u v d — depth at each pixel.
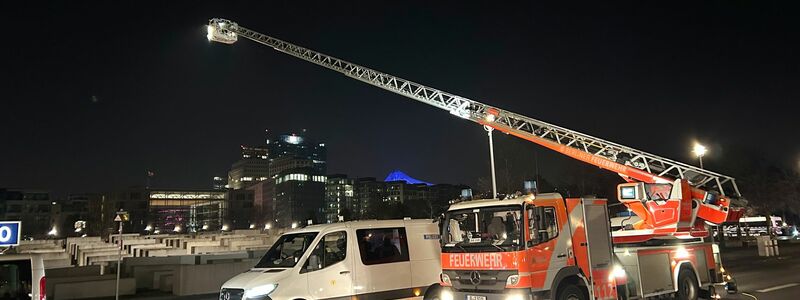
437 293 13.35
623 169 17.84
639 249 13.49
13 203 156.00
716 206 15.84
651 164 17.75
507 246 10.79
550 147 20.41
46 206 161.88
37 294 9.27
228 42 34.31
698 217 15.90
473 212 11.62
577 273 11.52
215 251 40.12
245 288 11.17
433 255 13.70
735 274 23.14
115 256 38.34
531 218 10.97
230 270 21.80
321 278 11.73
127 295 21.02
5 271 9.17
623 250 13.59
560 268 11.23
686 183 15.74
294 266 11.62
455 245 11.72
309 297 11.47
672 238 15.65
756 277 21.64
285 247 12.86
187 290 20.78
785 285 18.80
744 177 44.69
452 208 12.06
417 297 13.06
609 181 47.72
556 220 11.48
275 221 191.50
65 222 157.75
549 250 11.10
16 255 9.40
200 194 180.75
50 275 24.19
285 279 11.32
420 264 13.34
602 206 12.76
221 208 181.25
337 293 11.85
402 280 12.90
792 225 66.44
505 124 22.55
